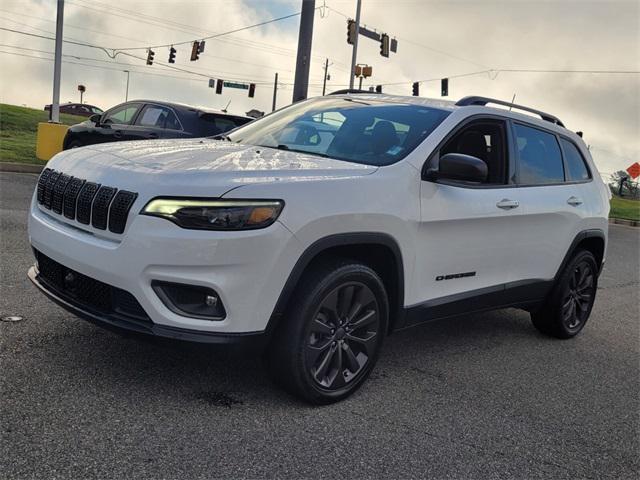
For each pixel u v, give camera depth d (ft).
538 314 17.38
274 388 11.21
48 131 48.67
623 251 44.98
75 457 8.31
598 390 13.60
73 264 9.93
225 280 9.13
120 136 34.60
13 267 17.20
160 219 9.02
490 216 13.34
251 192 9.25
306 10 49.42
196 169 9.69
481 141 13.89
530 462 9.89
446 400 11.91
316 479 8.57
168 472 8.25
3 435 8.61
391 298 11.90
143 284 9.11
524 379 13.73
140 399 10.18
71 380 10.56
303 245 9.71
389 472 9.00
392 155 11.95
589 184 17.85
